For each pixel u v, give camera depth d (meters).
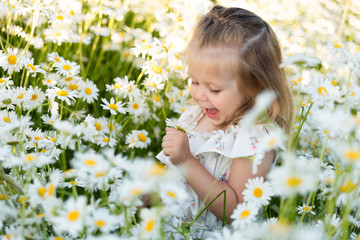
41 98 1.79
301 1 4.35
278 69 1.50
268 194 1.12
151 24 3.25
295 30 3.61
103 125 1.85
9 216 1.04
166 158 1.63
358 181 0.97
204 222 1.45
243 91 1.41
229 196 1.36
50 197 0.96
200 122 1.64
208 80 1.39
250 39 1.41
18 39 2.49
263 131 1.37
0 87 1.60
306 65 1.08
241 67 1.38
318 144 2.04
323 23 3.60
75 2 2.38
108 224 0.96
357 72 2.36
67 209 0.86
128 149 2.02
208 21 1.45
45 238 1.01
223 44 1.38
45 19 2.58
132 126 2.17
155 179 0.83
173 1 3.44
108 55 2.78
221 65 1.36
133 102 2.05
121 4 3.25
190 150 1.49
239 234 0.97
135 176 0.83
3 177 1.04
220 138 1.44
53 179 1.03
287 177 0.86
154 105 2.19
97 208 1.02
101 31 2.69
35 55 2.40
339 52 1.31
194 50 1.41
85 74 2.34
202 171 1.39
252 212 1.05
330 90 1.37
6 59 1.76
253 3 3.89
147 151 2.13
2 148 1.07
